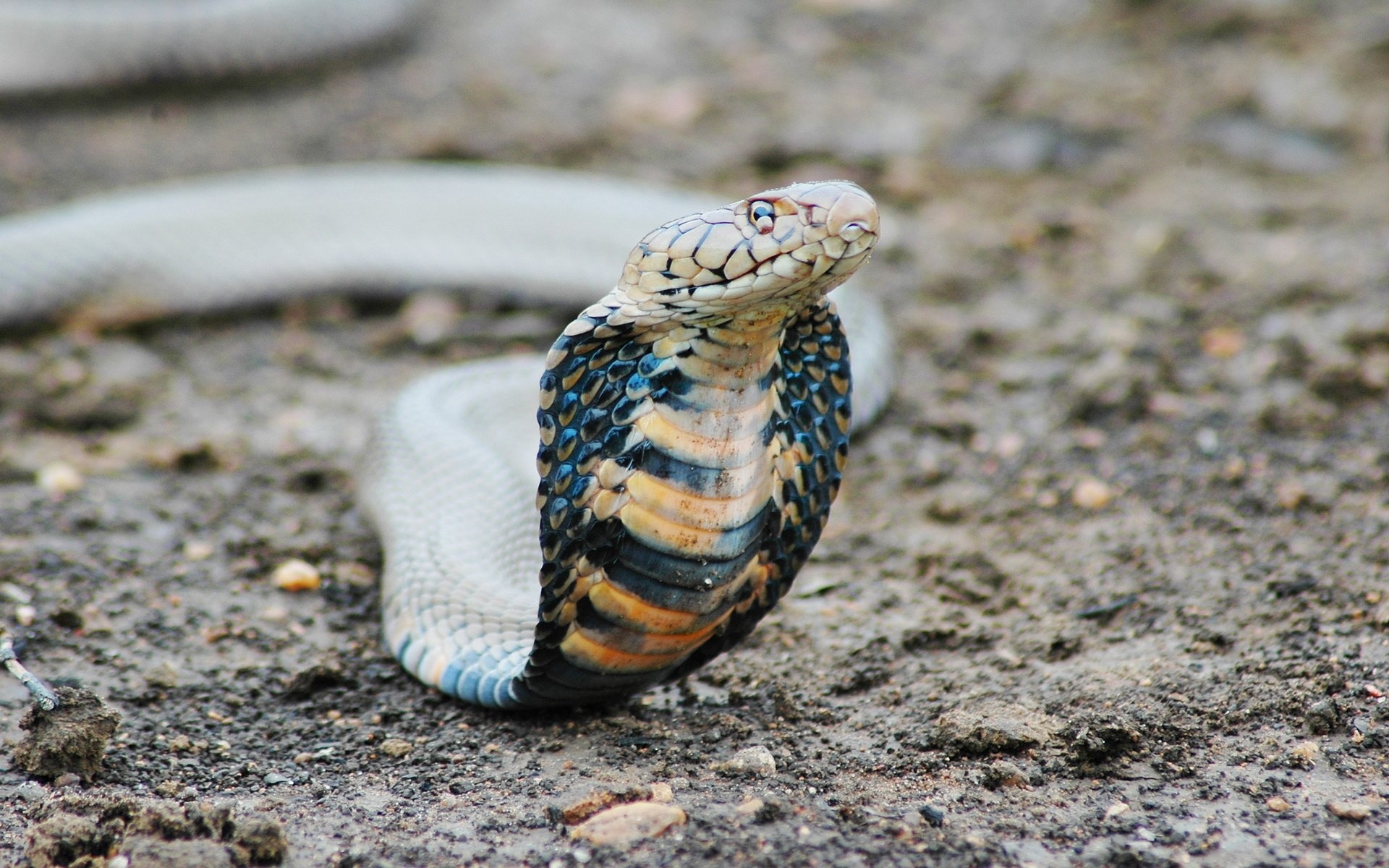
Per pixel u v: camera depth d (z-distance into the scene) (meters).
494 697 7.46
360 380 12.80
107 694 7.84
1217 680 7.62
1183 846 6.16
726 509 6.42
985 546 9.73
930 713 7.55
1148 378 11.84
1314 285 13.27
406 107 19.25
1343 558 8.90
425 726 7.61
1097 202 15.87
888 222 15.62
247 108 19.36
